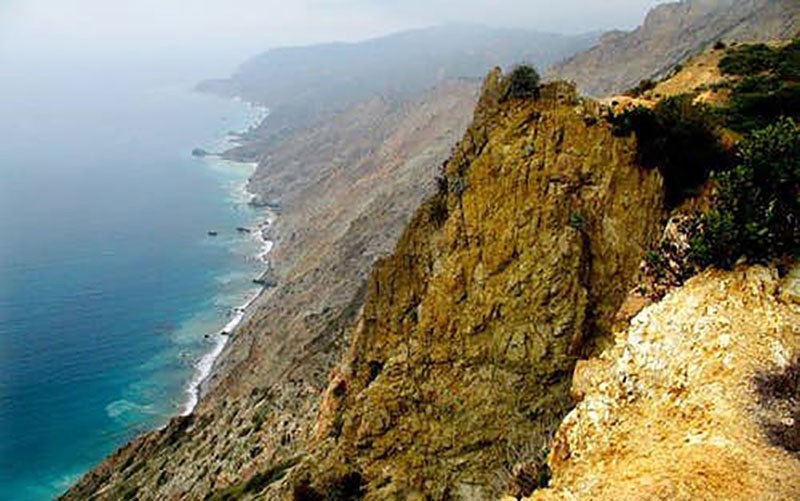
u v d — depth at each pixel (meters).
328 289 106.12
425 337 28.75
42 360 112.88
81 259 168.25
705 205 23.91
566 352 26.06
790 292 16.28
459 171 30.19
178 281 151.38
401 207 123.38
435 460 27.38
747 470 12.88
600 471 14.73
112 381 105.75
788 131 18.25
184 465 57.22
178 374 107.50
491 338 27.41
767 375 14.66
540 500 14.52
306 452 40.84
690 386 15.29
